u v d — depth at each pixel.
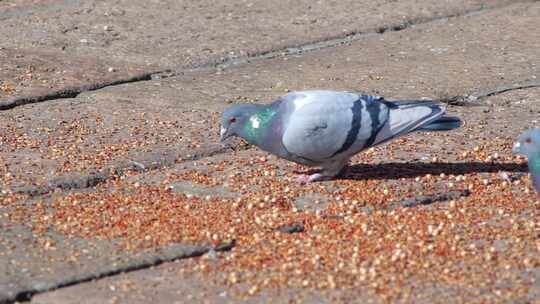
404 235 9.88
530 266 9.23
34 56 16.41
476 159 12.27
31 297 8.72
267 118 11.08
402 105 11.14
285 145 10.98
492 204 10.81
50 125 13.50
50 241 9.78
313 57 16.84
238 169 12.00
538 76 15.78
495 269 9.16
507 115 14.05
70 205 10.79
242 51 17.02
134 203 10.87
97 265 9.24
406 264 9.21
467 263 9.27
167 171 11.96
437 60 16.62
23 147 12.66
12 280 8.92
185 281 8.94
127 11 19.17
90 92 15.03
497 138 13.06
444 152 12.52
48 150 12.55
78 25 18.23
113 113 14.02
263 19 18.83
